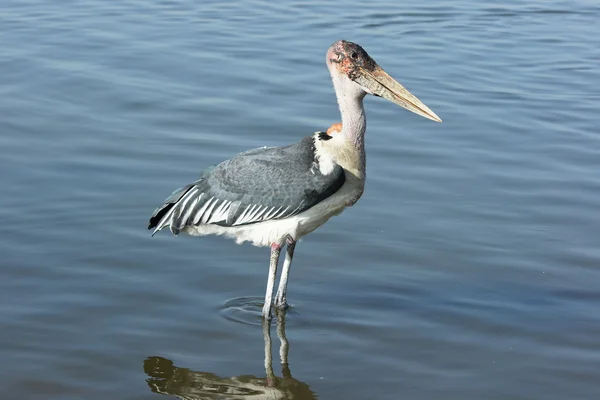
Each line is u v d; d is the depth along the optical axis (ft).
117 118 59.52
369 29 83.66
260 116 60.59
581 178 52.65
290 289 40.68
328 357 35.50
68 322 37.06
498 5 94.89
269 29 81.87
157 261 42.32
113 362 34.53
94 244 43.42
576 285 41.11
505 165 54.39
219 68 70.23
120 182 50.03
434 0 95.66
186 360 34.99
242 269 42.06
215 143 55.98
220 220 38.04
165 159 53.36
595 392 33.22
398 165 53.98
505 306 39.29
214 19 84.48
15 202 47.03
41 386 32.76
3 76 66.39
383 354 35.73
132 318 37.68
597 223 46.96
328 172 36.70
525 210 48.44
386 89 37.58
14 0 88.33
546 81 71.00
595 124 61.67
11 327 36.37
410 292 40.52
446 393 33.04
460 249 44.21
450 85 69.00
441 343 36.52
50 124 57.98
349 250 44.06
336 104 63.36
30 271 40.70
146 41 76.43
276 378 33.91
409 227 46.37
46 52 72.23
